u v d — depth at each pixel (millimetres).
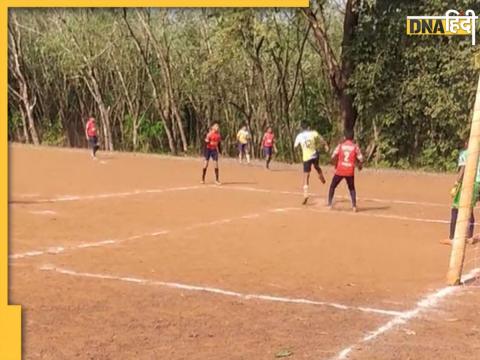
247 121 40031
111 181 21656
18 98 49281
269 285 8266
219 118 43500
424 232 12695
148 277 8578
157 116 46344
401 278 8750
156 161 31484
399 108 30438
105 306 7176
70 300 7387
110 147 46500
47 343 5930
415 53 29438
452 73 28562
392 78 30484
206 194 18531
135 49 45219
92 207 15367
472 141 8219
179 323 6605
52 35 46250
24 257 9688
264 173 26203
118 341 6027
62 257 9734
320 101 39781
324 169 28188
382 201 18047
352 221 14016
